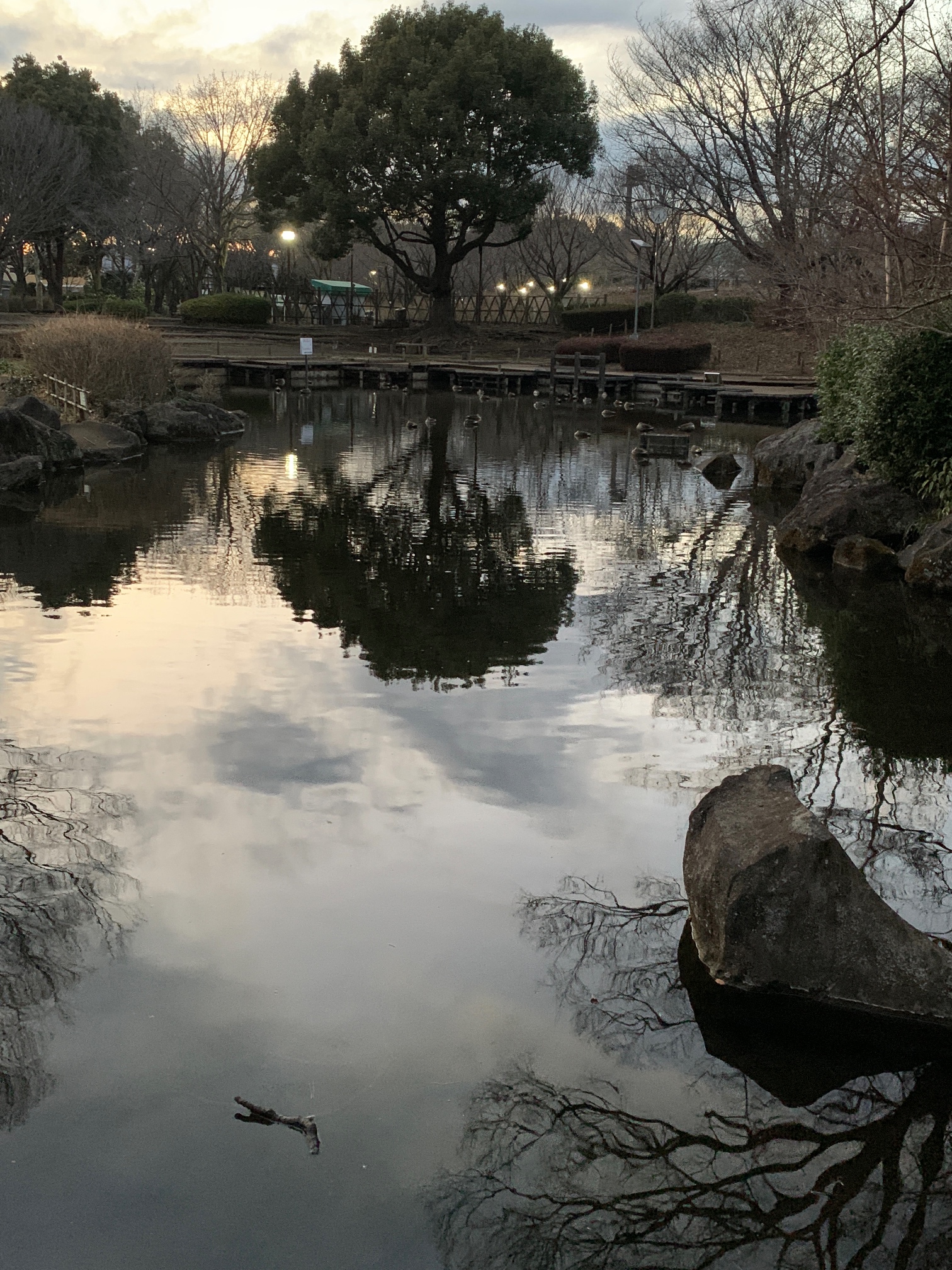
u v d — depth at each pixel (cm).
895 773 618
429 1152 329
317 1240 296
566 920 457
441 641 883
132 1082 353
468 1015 392
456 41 4606
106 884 476
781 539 1329
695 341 4316
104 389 2427
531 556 1254
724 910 421
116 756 621
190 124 5566
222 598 1019
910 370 1277
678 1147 335
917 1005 410
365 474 1934
